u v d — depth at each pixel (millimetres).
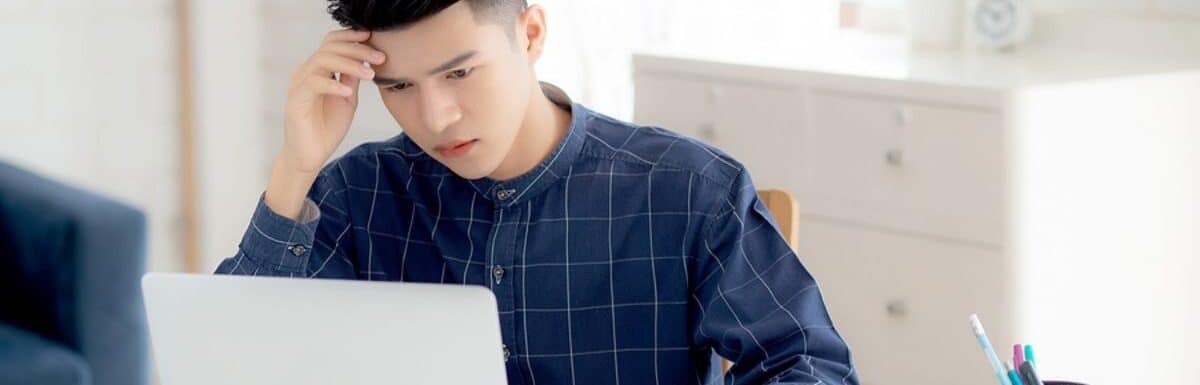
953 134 2543
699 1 3303
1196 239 2764
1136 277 2691
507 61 1471
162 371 1369
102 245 3150
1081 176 2566
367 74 1463
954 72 2660
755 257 1568
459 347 1265
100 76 4012
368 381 1297
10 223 3234
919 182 2609
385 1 1401
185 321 1341
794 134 2768
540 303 1637
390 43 1433
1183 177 2723
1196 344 2801
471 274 1658
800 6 3291
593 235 1627
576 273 1629
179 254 4277
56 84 3924
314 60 1508
